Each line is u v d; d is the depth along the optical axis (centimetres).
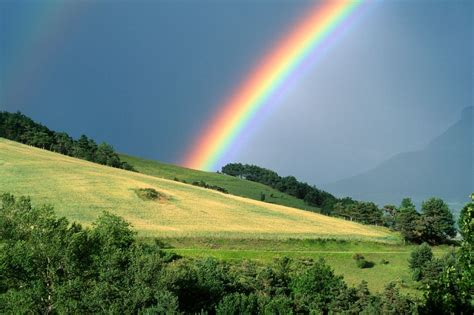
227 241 9681
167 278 3844
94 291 3353
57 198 10675
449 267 1964
